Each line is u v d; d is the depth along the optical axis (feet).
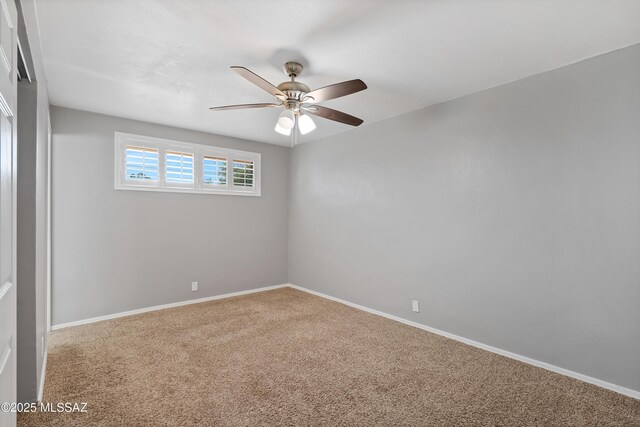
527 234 8.69
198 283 14.25
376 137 12.86
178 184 13.76
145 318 12.03
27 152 6.32
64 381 7.53
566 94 8.04
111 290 12.07
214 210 14.71
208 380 7.66
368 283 13.14
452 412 6.53
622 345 7.21
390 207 12.30
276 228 16.94
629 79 7.14
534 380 7.75
